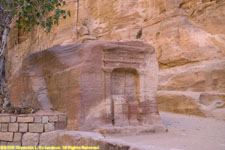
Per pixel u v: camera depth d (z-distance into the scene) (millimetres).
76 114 6328
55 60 7660
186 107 11578
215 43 14508
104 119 6727
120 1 20938
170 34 16562
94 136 4727
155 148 3625
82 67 6570
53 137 5883
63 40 23953
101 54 6980
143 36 18516
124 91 7418
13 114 6348
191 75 13359
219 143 5543
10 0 8102
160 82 14742
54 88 7562
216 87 12562
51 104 7730
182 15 17016
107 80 6902
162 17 17672
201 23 16594
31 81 8336
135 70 7535
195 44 15031
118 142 4043
